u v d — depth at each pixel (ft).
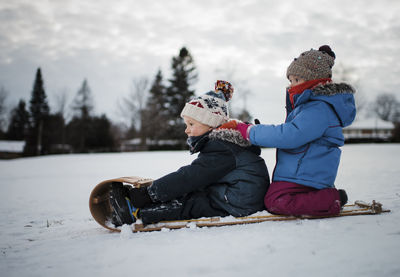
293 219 7.13
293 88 7.77
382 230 5.81
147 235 6.77
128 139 195.11
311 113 7.04
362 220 6.72
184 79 147.02
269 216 7.20
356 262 4.33
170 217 7.38
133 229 7.23
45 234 9.46
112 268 4.80
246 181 7.45
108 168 45.44
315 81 7.52
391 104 230.68
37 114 164.14
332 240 5.33
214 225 7.07
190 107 8.13
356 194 13.15
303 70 7.63
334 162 7.31
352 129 202.90
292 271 4.17
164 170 36.73
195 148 7.77
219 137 7.55
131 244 6.07
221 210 7.47
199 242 5.75
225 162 7.32
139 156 77.10
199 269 4.45
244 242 5.52
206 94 8.66
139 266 4.76
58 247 6.72
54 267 5.17
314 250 4.90
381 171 24.64
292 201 7.03
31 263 5.59
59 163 63.77
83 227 10.10
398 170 24.89
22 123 185.16
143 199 7.32
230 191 7.41
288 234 5.84
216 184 7.63
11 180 35.27
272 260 4.58
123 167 45.85
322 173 7.19
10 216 14.30
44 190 25.46
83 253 5.83
